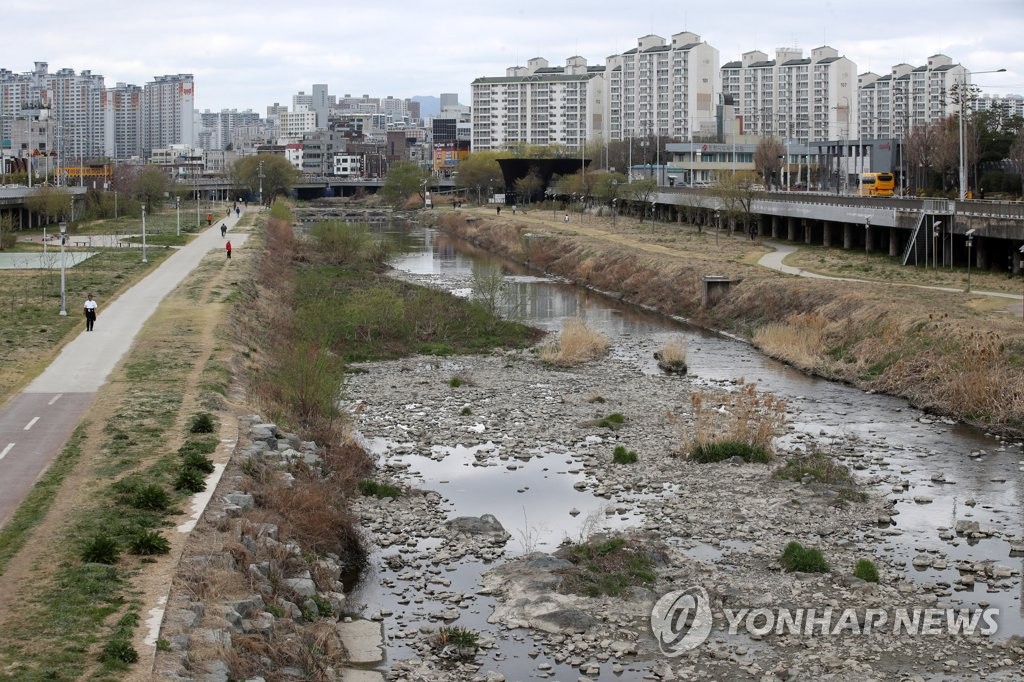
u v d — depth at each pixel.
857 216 150.38
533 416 72.06
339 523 47.91
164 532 41.12
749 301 112.56
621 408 74.50
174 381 65.94
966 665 38.00
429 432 68.12
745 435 63.34
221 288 109.38
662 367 90.12
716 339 106.00
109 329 85.94
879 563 46.84
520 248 188.38
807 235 171.38
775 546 48.78
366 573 45.69
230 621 35.03
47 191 198.12
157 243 166.88
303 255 164.62
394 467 60.53
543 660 38.38
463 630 40.03
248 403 63.22
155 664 31.12
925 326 86.00
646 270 137.62
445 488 57.19
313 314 101.75
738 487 57.00
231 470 49.09
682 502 54.69
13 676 29.83
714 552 48.19
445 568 46.38
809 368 88.69
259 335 91.81
